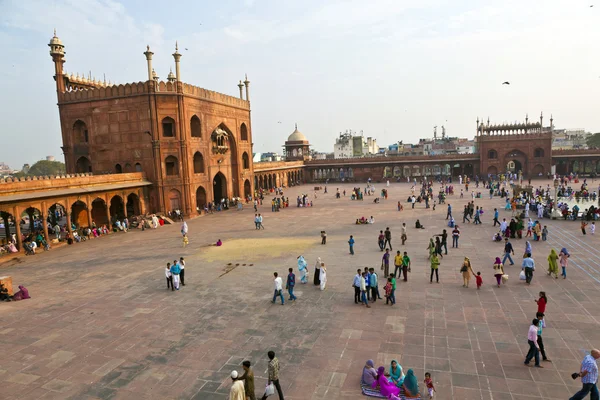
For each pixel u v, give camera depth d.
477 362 9.55
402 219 30.95
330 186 67.75
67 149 37.53
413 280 15.87
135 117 35.00
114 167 36.22
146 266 19.95
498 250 20.14
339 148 114.75
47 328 12.64
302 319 12.55
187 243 24.92
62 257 23.03
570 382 8.62
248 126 50.50
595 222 26.53
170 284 16.55
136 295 15.54
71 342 11.55
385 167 75.81
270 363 8.29
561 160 66.56
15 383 9.47
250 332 11.77
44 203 25.72
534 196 38.03
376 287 13.65
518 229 22.70
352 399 8.37
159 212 35.34
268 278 17.05
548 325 11.36
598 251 19.09
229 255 21.50
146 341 11.45
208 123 40.59
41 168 108.69
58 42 36.69
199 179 38.94
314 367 9.66
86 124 36.66
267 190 60.31
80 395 8.89
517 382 8.68
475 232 24.95
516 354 9.86
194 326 12.37
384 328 11.61
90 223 29.64
